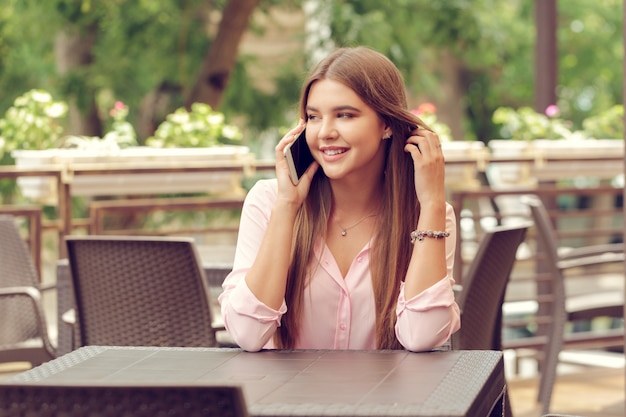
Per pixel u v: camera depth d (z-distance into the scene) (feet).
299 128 8.91
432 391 6.47
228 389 5.07
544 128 24.85
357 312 8.91
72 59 42.39
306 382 6.81
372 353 7.77
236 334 8.45
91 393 5.29
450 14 42.73
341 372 7.08
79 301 12.30
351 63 8.67
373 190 9.04
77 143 20.27
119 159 19.57
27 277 15.83
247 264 9.02
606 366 22.82
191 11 42.45
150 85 42.68
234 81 42.86
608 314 17.48
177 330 11.95
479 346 12.31
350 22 39.63
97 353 7.83
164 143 22.48
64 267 14.42
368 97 8.63
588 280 25.26
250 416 6.04
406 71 42.63
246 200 9.32
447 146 21.43
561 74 58.54
